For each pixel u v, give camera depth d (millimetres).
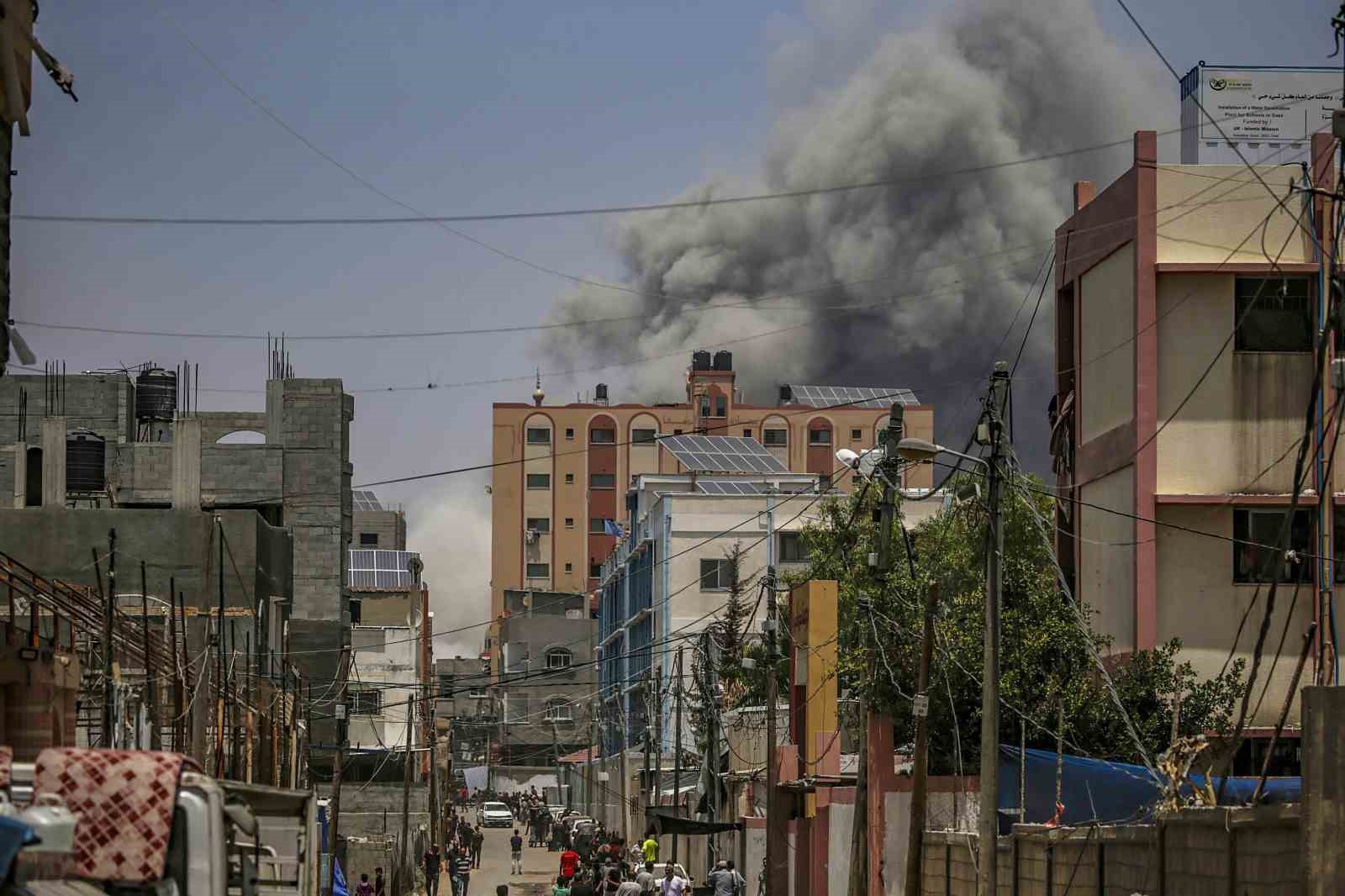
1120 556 44469
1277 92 46375
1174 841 24781
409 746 76438
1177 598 42719
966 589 45031
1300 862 20250
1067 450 49750
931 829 41781
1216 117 46312
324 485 76312
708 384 176625
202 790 12781
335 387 77000
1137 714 40156
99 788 12523
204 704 33188
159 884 12461
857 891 36969
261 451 75125
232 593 52938
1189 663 41781
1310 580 42344
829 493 79750
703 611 94375
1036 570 44469
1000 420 31719
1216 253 43469
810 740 53875
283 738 52250
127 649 34125
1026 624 42531
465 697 171000
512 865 93938
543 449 180375
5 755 12484
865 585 54844
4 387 73812
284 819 18891
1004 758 39219
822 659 53812
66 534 52188
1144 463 43000
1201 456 43062
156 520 52719
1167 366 43312
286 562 60750
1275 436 43031
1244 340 43312
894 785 43781
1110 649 44562
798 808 54719
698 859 71938
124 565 52469
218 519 39312
